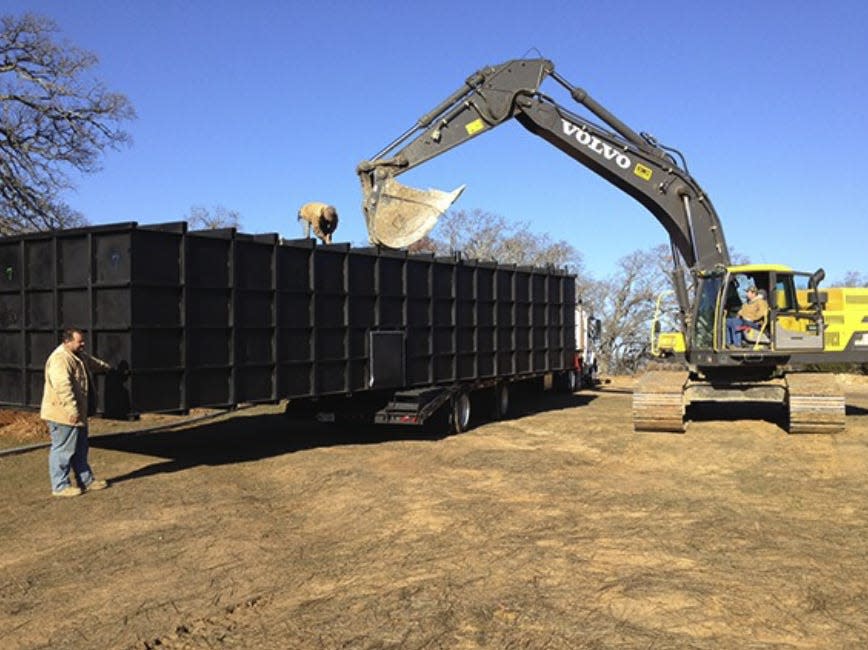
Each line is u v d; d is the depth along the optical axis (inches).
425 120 573.3
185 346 375.6
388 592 219.6
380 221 540.7
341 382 473.7
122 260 354.0
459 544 269.1
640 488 360.8
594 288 1873.8
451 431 556.7
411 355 526.9
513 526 292.7
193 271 381.4
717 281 554.9
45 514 311.7
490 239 1840.6
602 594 214.5
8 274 405.1
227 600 216.1
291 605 211.8
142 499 337.7
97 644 186.9
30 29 976.9
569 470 406.0
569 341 759.7
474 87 584.7
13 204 967.6
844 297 544.1
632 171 603.2
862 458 433.4
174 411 371.6
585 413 700.7
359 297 486.0
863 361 535.8
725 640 183.2
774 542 267.0
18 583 232.1
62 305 378.3
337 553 261.4
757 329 543.5
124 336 353.4
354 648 181.5
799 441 496.4
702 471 404.5
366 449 477.4
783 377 560.4
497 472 399.9
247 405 432.1
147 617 203.9
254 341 414.9
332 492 354.3
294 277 441.1
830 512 311.9
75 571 243.0
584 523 296.0
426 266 545.6
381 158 565.9
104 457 442.6
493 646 181.0
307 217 526.3
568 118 599.8
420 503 331.3
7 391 406.0
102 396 362.0
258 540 277.6
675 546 262.1
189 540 276.8
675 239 616.7
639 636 185.5
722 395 553.6
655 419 534.0
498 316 629.9
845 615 198.7
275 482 378.6
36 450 456.1
